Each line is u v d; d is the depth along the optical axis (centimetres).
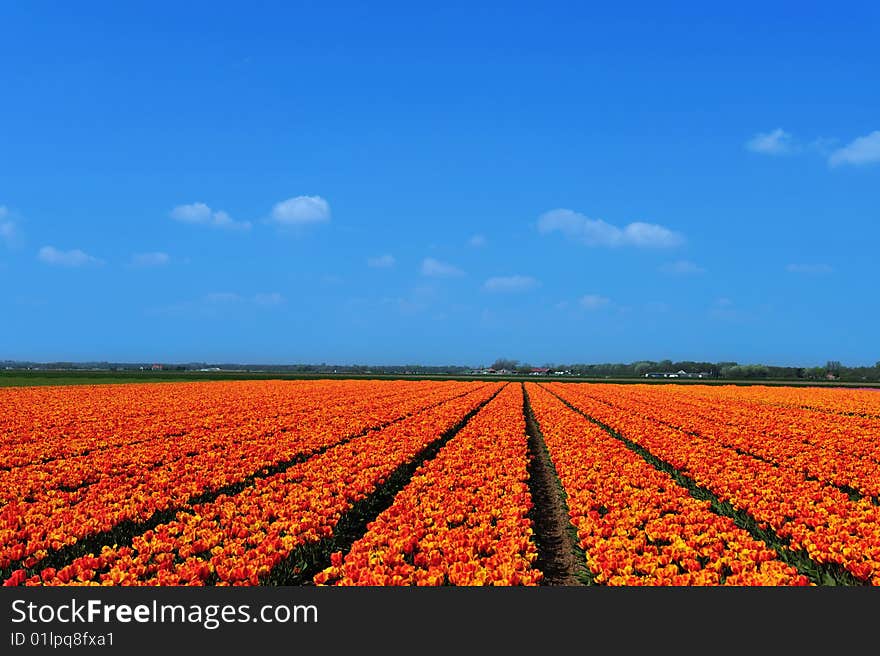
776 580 914
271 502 1400
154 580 953
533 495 1867
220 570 983
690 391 6981
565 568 1244
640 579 923
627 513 1277
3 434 2692
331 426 2952
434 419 3206
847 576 1016
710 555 1040
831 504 1359
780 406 4769
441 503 1422
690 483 1862
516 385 8319
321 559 1208
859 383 11038
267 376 12106
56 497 1547
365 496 1542
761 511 1305
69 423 3092
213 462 1941
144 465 1988
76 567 993
